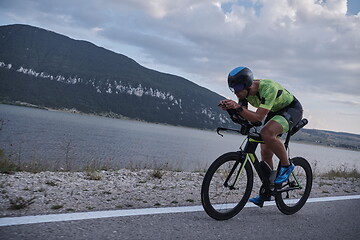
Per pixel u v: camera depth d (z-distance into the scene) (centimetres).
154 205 299
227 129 282
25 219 218
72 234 196
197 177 603
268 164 320
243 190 286
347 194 470
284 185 320
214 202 268
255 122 273
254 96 294
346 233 263
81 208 267
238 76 275
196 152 6022
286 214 310
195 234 221
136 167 717
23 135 5341
